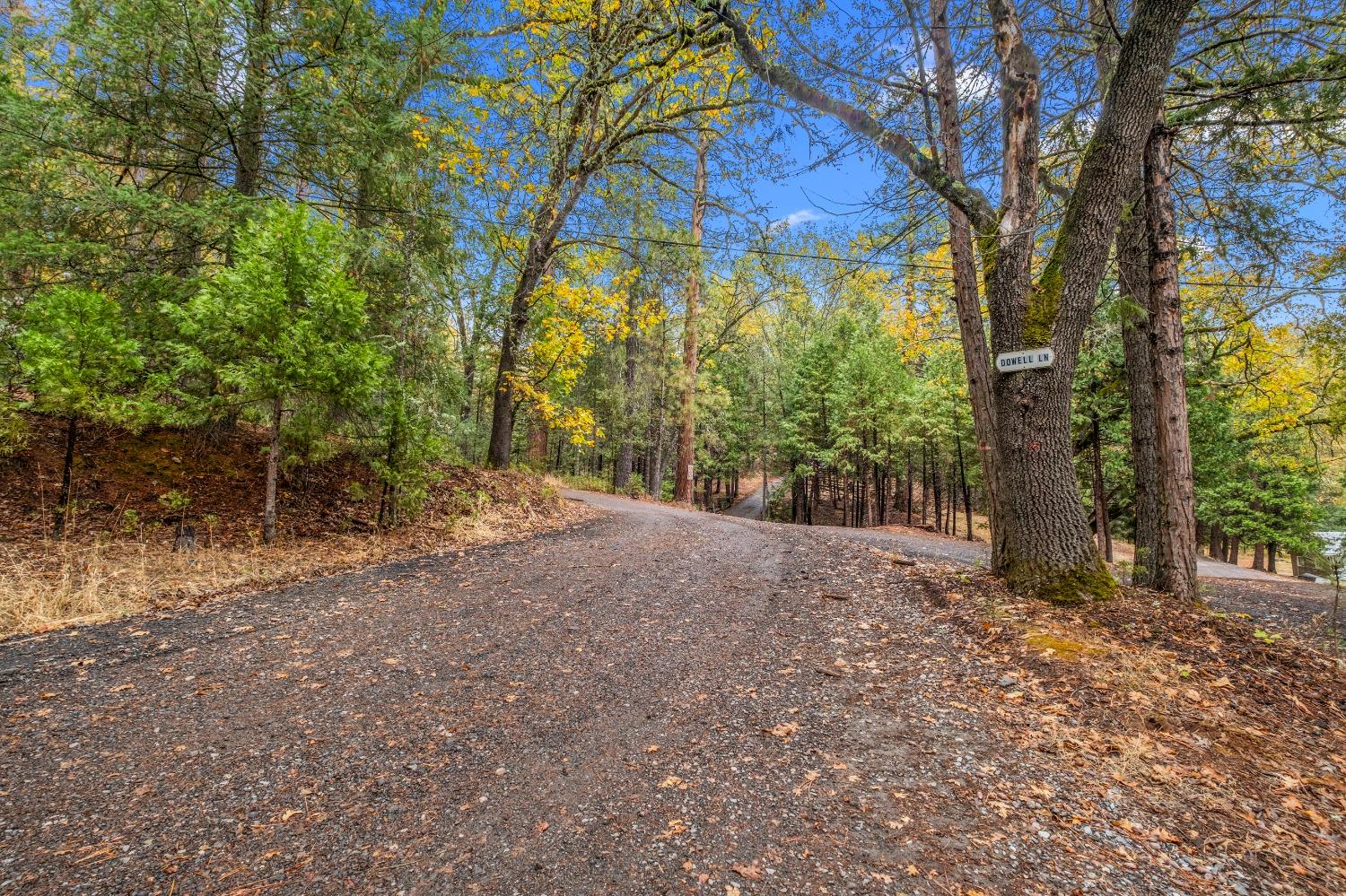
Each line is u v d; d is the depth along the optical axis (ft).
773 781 9.20
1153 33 15.35
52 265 22.72
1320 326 24.21
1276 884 6.86
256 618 16.29
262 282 21.36
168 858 7.16
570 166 39.83
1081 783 8.98
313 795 8.67
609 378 71.72
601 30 30.86
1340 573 22.47
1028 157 17.31
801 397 85.87
